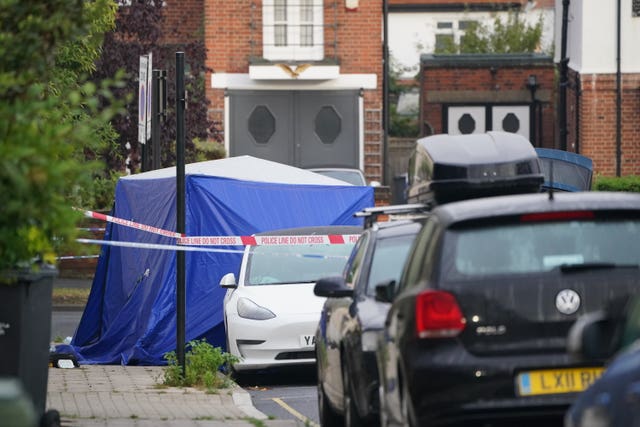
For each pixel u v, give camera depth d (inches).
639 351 864.9
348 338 1621.6
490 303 1214.3
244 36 5305.1
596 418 851.4
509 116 6397.6
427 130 6407.5
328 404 1844.2
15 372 1381.6
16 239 1172.5
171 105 4338.1
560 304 1216.2
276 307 2452.0
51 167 1046.4
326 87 5315.0
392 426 1353.3
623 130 5388.8
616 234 1251.2
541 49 7539.4
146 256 2844.5
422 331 1215.6
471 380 1195.3
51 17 1253.7
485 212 1253.7
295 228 2632.9
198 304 2714.1
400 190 5128.0
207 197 2765.7
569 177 3115.2
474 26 7490.2
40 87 1269.7
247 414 1916.8
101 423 1745.8
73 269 4355.3
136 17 4323.3
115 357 2812.5
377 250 1768.0
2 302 1384.1
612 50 5388.8
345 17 5305.1
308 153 5324.8
